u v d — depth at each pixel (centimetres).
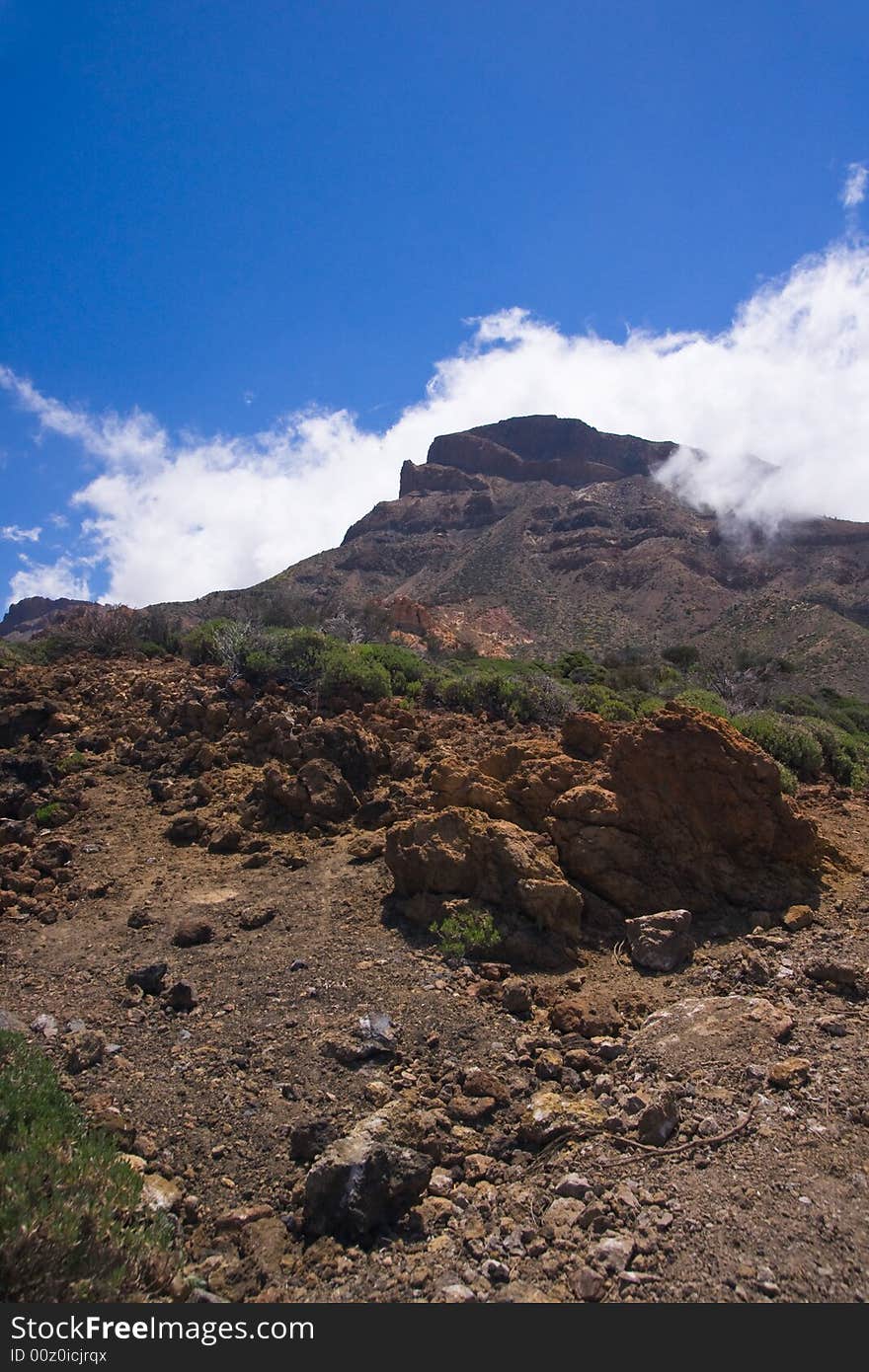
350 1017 639
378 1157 445
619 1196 437
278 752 1213
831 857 945
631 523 15738
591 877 822
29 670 1625
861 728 2631
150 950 777
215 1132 509
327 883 904
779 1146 467
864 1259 379
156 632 2158
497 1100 538
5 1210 350
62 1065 579
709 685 2844
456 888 802
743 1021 603
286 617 3425
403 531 17350
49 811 1092
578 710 1591
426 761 1202
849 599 11725
